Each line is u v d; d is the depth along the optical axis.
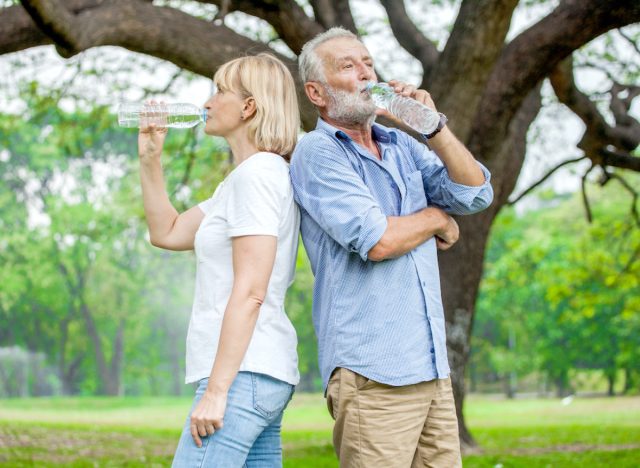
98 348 45.03
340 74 2.91
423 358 2.82
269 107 2.83
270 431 2.85
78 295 44.03
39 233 41.88
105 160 41.84
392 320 2.80
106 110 11.19
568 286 17.25
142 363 54.28
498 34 6.85
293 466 8.12
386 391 2.80
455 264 8.84
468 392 55.34
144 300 45.16
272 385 2.66
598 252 16.78
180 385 51.56
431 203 3.11
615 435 12.12
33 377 51.72
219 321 2.69
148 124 3.07
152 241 3.13
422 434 2.93
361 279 2.82
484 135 7.75
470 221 8.89
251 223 2.63
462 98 7.11
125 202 30.08
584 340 40.62
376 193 2.91
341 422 2.85
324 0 8.01
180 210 12.08
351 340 2.81
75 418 19.41
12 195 42.28
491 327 51.91
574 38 7.22
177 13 6.80
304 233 2.94
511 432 13.31
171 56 6.82
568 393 48.31
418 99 2.91
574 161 10.73
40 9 5.62
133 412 23.81
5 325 45.88
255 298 2.59
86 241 40.47
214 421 2.53
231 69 2.88
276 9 7.31
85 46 6.19
